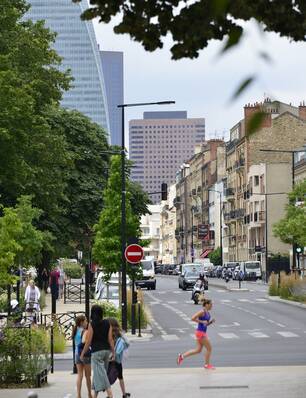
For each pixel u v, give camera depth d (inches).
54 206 2187.5
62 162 2043.6
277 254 4643.2
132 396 812.6
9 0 2014.0
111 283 2149.4
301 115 5378.9
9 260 1172.5
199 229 6653.5
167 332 1669.5
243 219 5620.1
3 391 863.7
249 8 399.5
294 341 1428.4
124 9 432.5
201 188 7519.7
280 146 5329.7
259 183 5196.9
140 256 1648.6
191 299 2834.6
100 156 3004.4
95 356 742.5
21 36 1943.9
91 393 785.6
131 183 3270.2
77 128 2999.5
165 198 2847.0
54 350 1317.7
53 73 2033.7
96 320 745.0
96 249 2063.2
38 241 1962.4
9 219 1190.9
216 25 402.0
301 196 2861.7
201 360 1159.6
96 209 2935.5
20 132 1786.4
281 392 812.6
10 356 912.3
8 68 1804.9
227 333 1608.0
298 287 2620.6
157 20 429.4
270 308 2319.1
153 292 3425.2
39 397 814.5
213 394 809.5
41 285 2819.9
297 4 408.2
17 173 1828.2
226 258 6269.7
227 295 3051.2
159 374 991.0
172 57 421.1
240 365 1086.4
